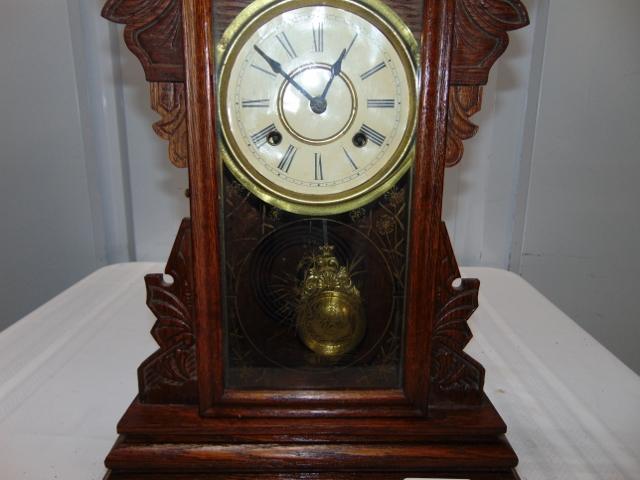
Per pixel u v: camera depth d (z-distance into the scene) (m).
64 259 1.97
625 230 1.94
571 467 0.99
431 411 1.00
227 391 0.97
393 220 0.93
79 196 1.90
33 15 1.74
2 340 1.42
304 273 0.96
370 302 0.97
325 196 0.91
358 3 0.83
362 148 0.89
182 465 0.94
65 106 1.82
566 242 1.96
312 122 0.87
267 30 0.84
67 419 1.10
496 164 1.96
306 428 0.96
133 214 2.02
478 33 0.86
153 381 1.00
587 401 1.19
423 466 0.95
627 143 1.85
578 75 1.79
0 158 1.86
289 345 0.98
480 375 0.99
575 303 2.02
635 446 1.04
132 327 1.51
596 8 1.73
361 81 0.86
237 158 0.88
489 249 2.05
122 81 1.89
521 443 1.05
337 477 0.95
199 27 0.82
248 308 0.96
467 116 0.89
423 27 0.84
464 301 0.96
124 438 0.97
